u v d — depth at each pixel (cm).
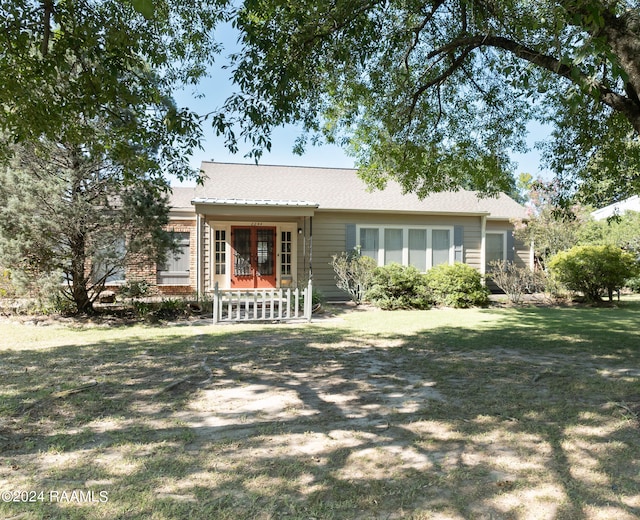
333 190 1659
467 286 1355
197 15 666
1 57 536
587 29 380
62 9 505
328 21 588
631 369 570
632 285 1759
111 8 530
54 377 533
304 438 350
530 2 609
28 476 284
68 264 1035
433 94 912
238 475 287
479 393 470
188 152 674
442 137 963
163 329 941
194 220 1543
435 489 269
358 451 325
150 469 295
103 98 568
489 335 841
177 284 1529
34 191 906
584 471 292
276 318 1061
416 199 1667
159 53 653
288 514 241
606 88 492
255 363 613
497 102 905
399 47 767
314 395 467
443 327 951
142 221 999
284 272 1515
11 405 425
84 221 980
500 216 1694
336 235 1528
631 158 845
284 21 575
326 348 721
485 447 332
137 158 695
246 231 1495
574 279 1364
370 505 251
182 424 382
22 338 822
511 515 240
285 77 535
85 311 1105
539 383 507
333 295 1524
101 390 482
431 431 364
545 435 354
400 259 1569
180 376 541
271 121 556
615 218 1056
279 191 1595
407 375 547
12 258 905
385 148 964
